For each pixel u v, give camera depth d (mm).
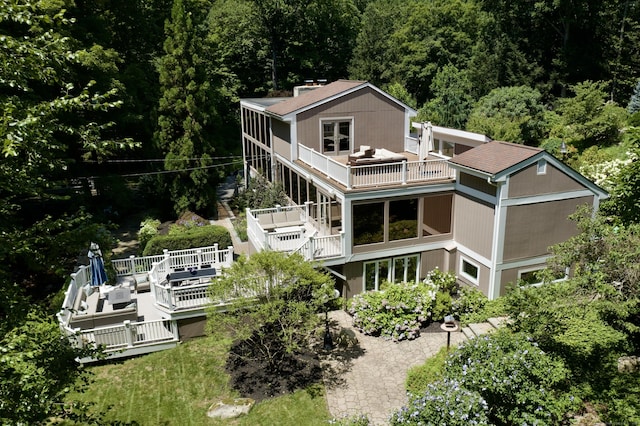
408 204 18625
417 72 55250
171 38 29172
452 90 38156
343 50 61688
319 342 16172
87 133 9320
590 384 11586
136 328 15773
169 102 28984
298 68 59688
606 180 22391
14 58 7977
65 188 27609
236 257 22516
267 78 59000
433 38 55938
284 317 14125
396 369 14609
